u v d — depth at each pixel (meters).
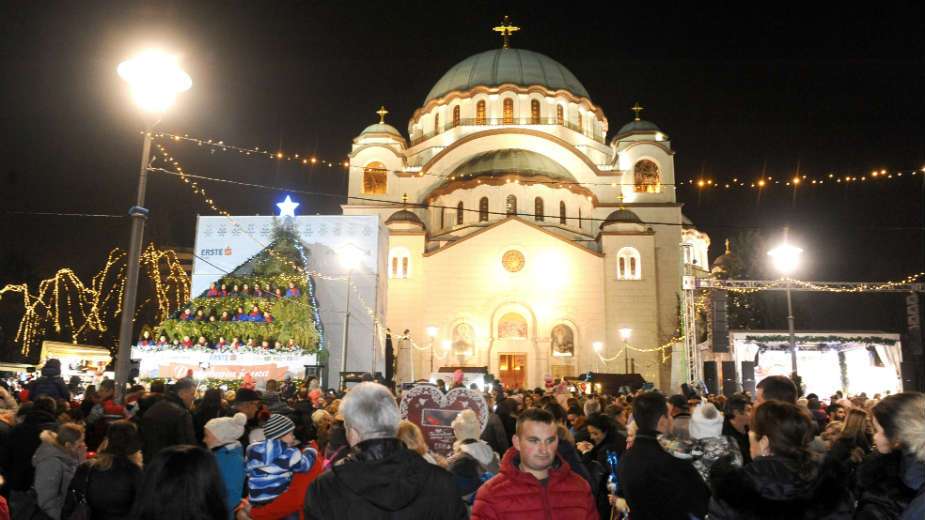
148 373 30.58
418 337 49.97
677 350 47.19
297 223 38.72
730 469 4.86
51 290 45.50
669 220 56.44
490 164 54.91
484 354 49.03
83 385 28.03
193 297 37.50
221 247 38.25
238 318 31.84
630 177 59.50
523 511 5.07
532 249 51.19
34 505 8.31
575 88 66.44
